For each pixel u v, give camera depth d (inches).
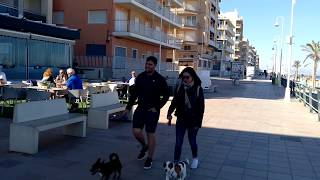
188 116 255.3
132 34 1318.9
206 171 265.3
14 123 287.6
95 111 399.9
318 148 362.6
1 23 770.8
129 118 446.6
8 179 228.1
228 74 3769.7
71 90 506.0
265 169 279.7
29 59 880.9
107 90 651.5
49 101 329.1
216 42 3472.0
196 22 2746.1
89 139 345.4
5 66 807.7
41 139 336.2
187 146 336.8
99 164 227.1
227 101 839.1
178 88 256.1
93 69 1215.6
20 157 275.0
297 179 259.1
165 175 246.8
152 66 258.1
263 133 433.4
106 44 1301.7
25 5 1146.0
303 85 852.6
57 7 1342.3
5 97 495.2
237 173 265.3
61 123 310.2
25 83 604.4
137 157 291.4
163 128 425.4
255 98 973.8
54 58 968.9
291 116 610.2
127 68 1341.0
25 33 848.9
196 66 2691.9
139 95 263.9
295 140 398.6
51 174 241.1
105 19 1300.4
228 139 385.4
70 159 277.0
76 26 1327.5
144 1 1422.2
